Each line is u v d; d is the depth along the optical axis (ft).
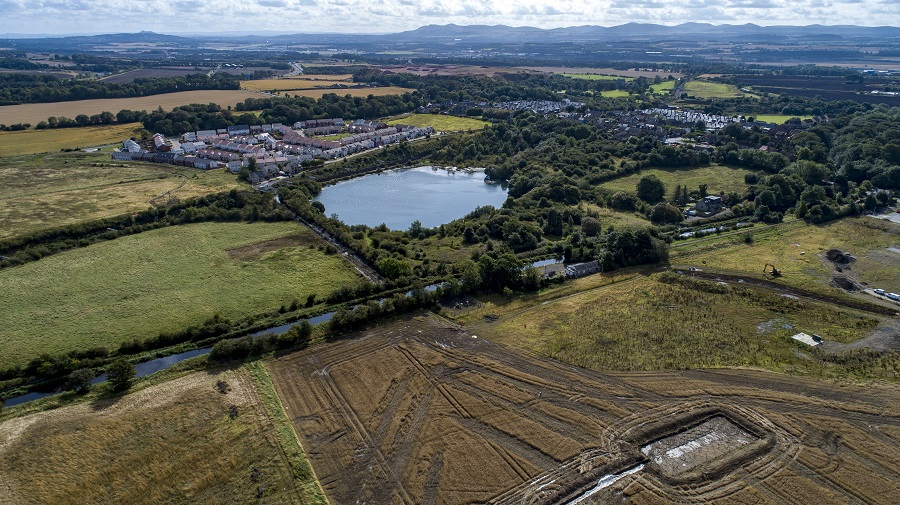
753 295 358.43
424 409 253.65
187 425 240.12
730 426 245.24
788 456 228.02
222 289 369.50
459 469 220.02
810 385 270.87
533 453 228.63
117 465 218.79
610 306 348.59
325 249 437.99
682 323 327.47
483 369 283.38
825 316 333.42
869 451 230.07
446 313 339.16
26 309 338.75
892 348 299.58
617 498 208.23
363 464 222.48
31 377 271.69
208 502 203.92
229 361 286.25
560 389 268.00
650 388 268.62
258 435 235.20
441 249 447.01
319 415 249.14
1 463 217.97
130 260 414.82
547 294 366.22
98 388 262.88
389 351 298.35
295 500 204.54
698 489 212.43
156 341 300.20
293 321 331.36
